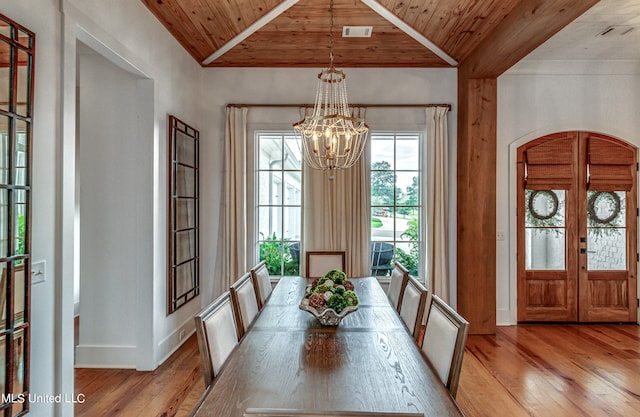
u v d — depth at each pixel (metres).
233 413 1.20
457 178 4.18
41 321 1.87
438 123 4.14
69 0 2.03
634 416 2.41
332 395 1.32
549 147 4.30
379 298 2.73
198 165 4.07
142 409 2.44
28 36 1.75
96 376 2.92
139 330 3.04
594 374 3.01
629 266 4.32
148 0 2.88
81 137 3.08
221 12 3.23
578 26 3.43
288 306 2.52
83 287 3.10
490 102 3.89
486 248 3.92
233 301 2.19
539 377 2.95
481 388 2.77
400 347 1.78
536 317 4.30
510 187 4.29
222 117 4.25
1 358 1.62
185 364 3.16
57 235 1.96
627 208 4.33
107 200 3.07
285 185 4.38
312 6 3.29
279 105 4.20
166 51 3.31
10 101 1.65
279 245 4.38
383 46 3.87
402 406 1.26
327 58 4.09
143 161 3.04
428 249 4.15
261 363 1.59
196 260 4.01
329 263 3.85
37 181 1.83
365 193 4.17
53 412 1.94
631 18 3.27
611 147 4.30
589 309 4.31
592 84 4.29
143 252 3.03
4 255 1.62
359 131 2.62
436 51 3.91
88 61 3.07
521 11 2.80
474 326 3.92
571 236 4.32
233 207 4.13
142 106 3.04
